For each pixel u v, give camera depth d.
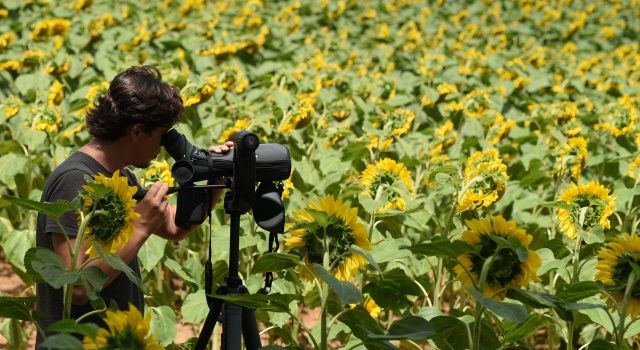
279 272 4.20
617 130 6.48
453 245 2.47
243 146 2.71
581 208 3.58
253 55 9.98
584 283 2.75
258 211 2.85
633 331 3.54
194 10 14.42
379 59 11.56
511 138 7.00
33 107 5.76
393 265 4.27
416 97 8.59
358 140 5.61
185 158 2.87
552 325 4.55
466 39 14.77
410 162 5.53
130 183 3.07
